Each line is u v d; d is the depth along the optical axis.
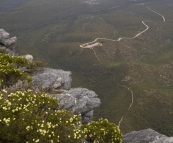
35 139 18.56
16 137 18.19
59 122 21.73
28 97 23.22
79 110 35.91
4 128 18.42
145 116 120.25
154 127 113.19
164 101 133.88
